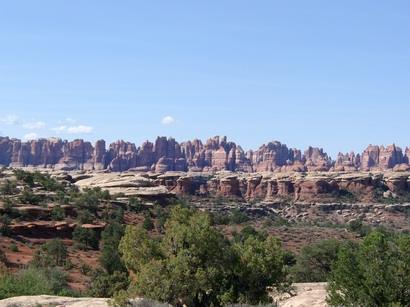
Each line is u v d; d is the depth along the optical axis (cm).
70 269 7294
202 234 2573
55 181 13762
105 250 7206
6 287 3588
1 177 12700
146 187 16225
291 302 2620
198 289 2555
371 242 2162
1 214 9594
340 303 2144
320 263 6238
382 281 2056
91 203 11475
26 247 8519
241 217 15450
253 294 2742
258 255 2808
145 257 2600
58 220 10156
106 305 2553
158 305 2328
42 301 2727
